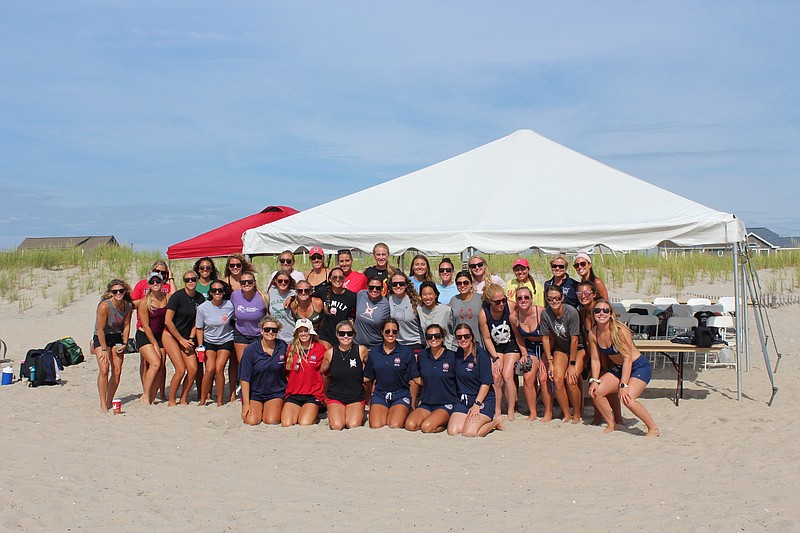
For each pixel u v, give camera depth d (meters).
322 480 6.05
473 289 8.56
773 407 8.71
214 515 5.20
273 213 11.70
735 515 5.06
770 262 23.06
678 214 8.84
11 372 10.94
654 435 7.45
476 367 7.71
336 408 7.95
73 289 20.25
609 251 9.84
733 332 13.44
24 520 5.08
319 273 9.23
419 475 6.17
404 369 8.00
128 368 12.30
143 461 6.66
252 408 8.20
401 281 8.14
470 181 10.44
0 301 19.34
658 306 12.28
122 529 4.94
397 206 10.02
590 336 7.68
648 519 5.03
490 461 6.59
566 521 5.01
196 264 9.42
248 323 8.99
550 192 9.81
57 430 7.91
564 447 7.07
